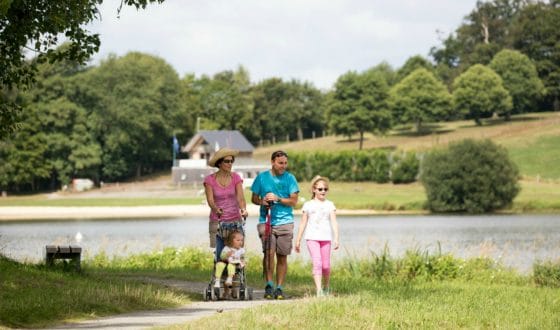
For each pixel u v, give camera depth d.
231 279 22.94
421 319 17.06
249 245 43.47
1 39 25.14
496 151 123.75
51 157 187.25
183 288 26.34
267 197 23.41
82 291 21.17
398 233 79.94
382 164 169.38
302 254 47.44
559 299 23.08
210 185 23.38
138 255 40.06
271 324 16.14
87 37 25.83
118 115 195.75
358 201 130.62
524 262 45.22
